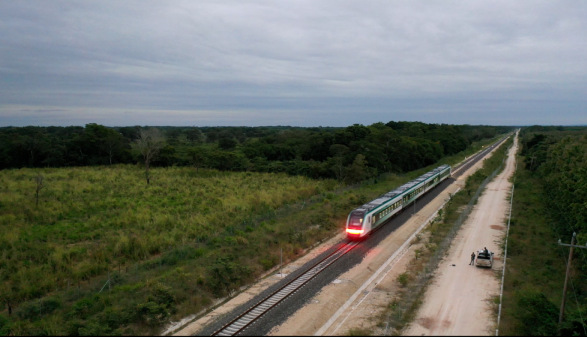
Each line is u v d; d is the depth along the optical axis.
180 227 38.91
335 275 28.12
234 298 25.20
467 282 26.56
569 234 33.47
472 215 45.41
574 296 24.00
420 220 44.31
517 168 86.62
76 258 30.62
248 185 61.94
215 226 39.31
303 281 26.83
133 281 26.61
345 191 57.91
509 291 24.88
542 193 54.03
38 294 25.16
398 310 22.61
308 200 51.81
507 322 20.69
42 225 38.41
